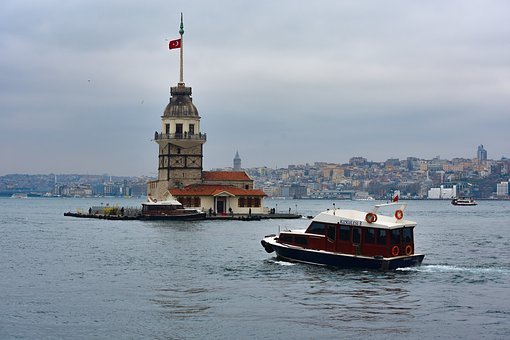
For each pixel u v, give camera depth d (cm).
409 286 5991
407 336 4431
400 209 7012
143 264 7331
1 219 17938
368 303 5309
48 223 15425
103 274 6625
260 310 5066
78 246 9294
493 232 13412
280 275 6519
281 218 16388
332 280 6247
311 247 7169
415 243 10425
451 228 15050
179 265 7231
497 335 4459
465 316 4928
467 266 7262
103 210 18488
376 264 6756
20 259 7794
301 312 5016
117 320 4772
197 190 16525
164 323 4703
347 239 6950
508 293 5716
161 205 15625
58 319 4797
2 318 4816
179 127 17238
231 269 6906
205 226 13438
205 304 5250
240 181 17525
